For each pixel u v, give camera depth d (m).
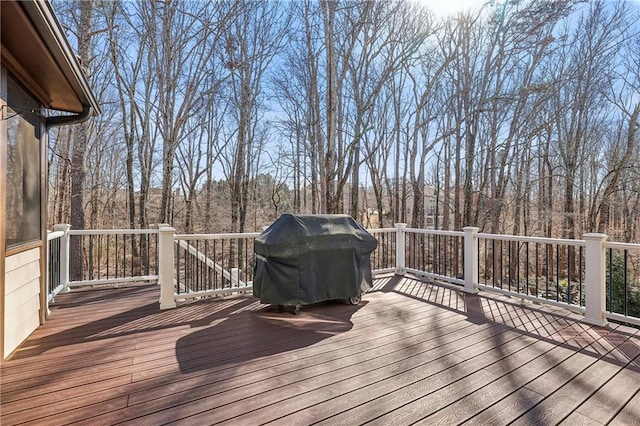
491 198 13.46
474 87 12.94
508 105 12.70
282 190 17.81
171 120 10.56
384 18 10.09
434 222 18.23
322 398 2.12
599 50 13.09
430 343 3.02
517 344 2.99
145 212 12.04
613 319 3.53
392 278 5.71
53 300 4.32
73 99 3.61
